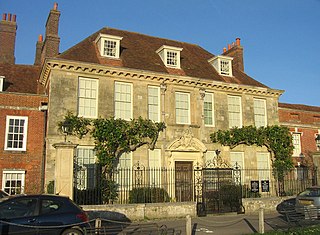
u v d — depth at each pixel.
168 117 21.30
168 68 22.62
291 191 22.25
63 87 18.83
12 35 25.55
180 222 14.60
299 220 12.82
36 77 23.48
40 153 19.33
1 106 19.05
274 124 25.27
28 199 9.17
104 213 14.24
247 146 23.64
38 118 19.67
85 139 18.84
